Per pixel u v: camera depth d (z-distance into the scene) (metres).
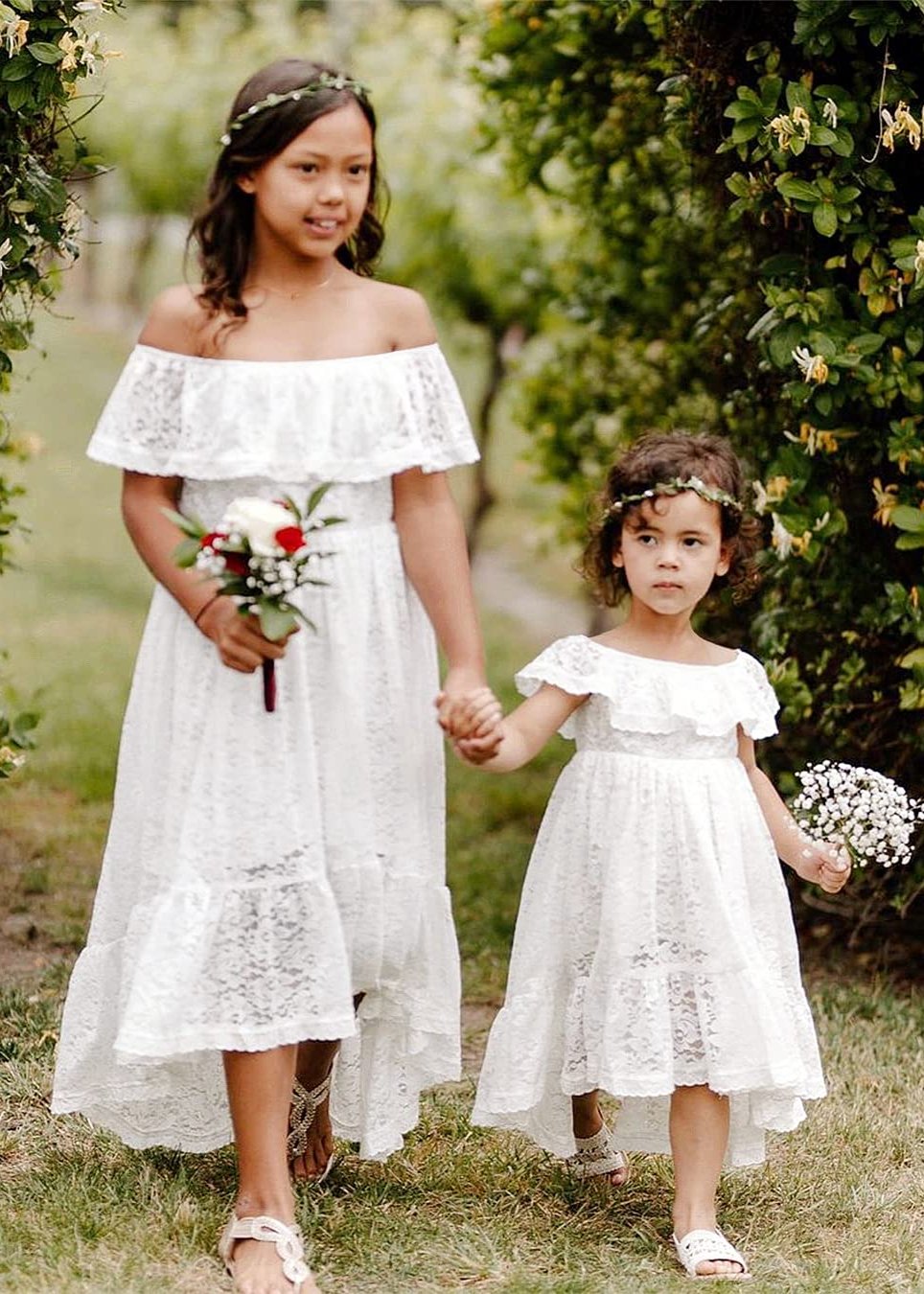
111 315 25.03
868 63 3.83
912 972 4.68
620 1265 2.84
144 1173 3.09
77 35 3.62
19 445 5.03
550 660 3.04
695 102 4.27
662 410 6.00
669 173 5.57
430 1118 3.50
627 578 3.14
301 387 2.73
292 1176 3.11
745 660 3.15
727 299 4.83
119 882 2.87
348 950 2.81
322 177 2.71
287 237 2.74
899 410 4.17
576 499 6.77
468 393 15.84
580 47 5.38
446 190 9.55
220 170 2.79
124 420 2.77
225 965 2.69
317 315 2.80
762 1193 3.20
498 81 5.77
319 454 2.72
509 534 15.47
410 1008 2.95
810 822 3.20
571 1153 3.09
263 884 2.71
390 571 2.83
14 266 3.74
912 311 3.91
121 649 8.95
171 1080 2.99
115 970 2.89
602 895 2.98
